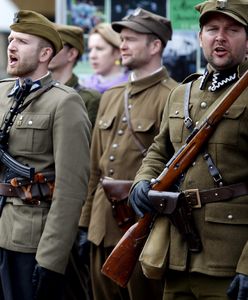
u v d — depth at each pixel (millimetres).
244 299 7590
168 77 10500
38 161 9008
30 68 9180
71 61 11445
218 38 7965
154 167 8477
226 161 7863
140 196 8242
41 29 9195
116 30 10672
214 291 7914
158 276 8148
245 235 7824
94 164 10680
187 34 12453
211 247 7879
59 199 8883
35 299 8930
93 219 10477
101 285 10516
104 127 10516
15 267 9016
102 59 13289
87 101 11273
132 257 8352
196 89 8266
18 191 9000
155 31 10492
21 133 9039
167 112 8484
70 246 8906
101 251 10469
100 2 12992
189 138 8023
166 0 12531
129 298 10469
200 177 7930
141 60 10484
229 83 8047
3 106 9281
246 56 8125
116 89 10680
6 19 17641
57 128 8961
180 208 7965
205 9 8016
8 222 9031
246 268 7617
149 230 8328
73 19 13039
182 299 8156
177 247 8070
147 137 10211
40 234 8953
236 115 7848
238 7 7965
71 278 9641
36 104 9086
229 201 7848
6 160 9055
